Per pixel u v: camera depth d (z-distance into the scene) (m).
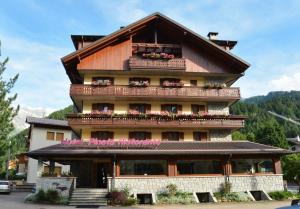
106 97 32.84
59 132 52.34
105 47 34.19
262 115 122.06
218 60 35.34
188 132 33.62
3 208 22.48
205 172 30.55
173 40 36.41
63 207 23.83
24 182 49.56
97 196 26.89
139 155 28.67
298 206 10.28
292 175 37.28
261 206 24.14
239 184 29.23
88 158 29.28
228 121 33.38
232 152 28.98
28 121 49.81
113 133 32.91
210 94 33.97
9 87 35.50
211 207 24.03
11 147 35.69
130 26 33.97
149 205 25.92
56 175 28.44
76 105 36.22
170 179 28.56
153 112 34.06
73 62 33.22
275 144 67.12
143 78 34.81
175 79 35.19
